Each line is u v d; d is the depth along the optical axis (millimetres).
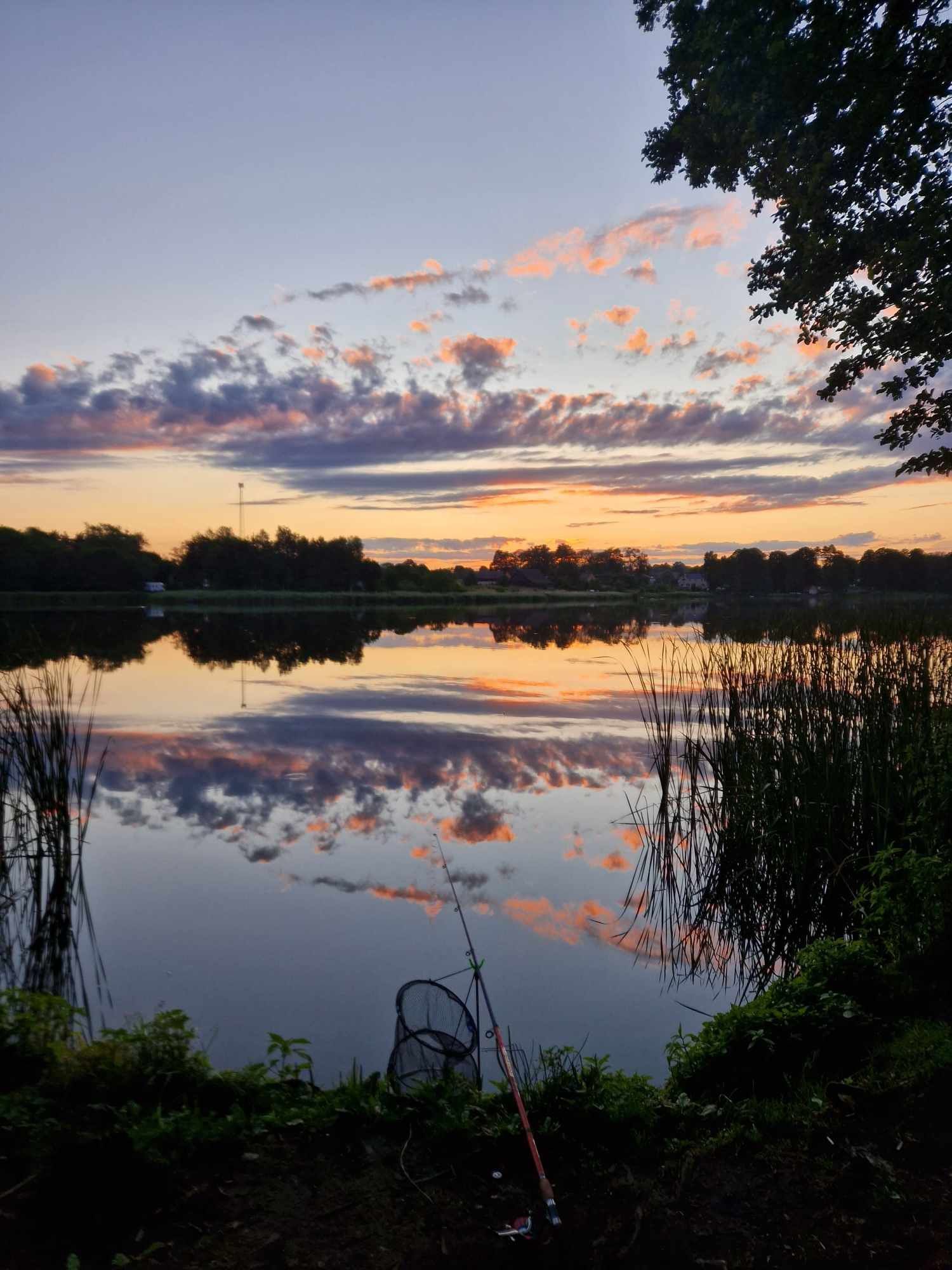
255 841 8398
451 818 9188
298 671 21891
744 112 6801
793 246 8039
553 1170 3221
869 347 8312
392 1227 2893
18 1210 2855
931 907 4797
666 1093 3887
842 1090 3641
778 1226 2893
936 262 6926
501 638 33688
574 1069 3814
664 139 8234
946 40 6027
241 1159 3211
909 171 6570
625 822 9125
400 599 83375
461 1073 4051
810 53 6223
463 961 5941
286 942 6211
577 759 11828
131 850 8164
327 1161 3242
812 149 6871
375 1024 5055
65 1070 3568
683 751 12156
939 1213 2885
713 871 7906
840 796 7816
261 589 85500
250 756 11930
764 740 8320
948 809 5352
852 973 4520
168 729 13836
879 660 8812
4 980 5762
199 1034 4941
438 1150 3320
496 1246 2811
